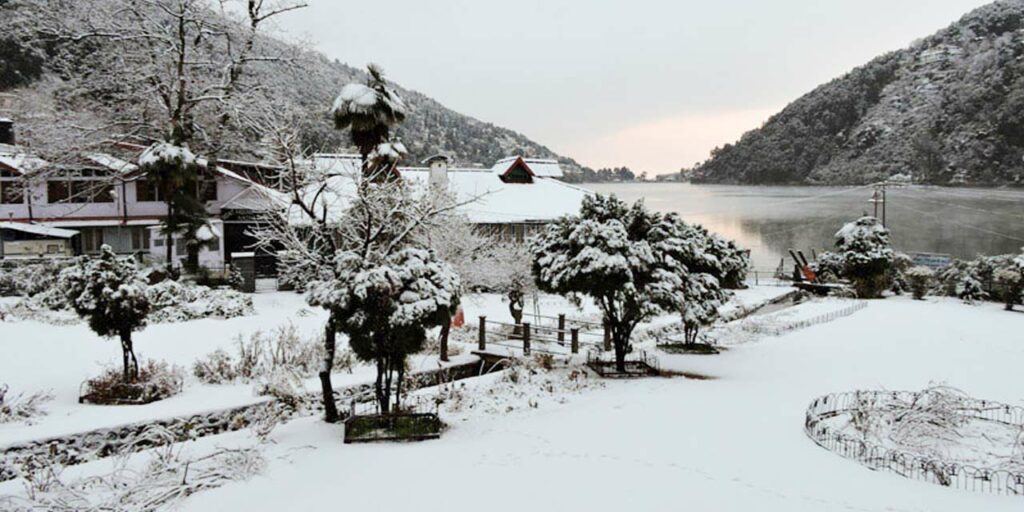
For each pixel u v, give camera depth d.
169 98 30.73
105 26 31.41
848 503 8.41
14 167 30.72
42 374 15.01
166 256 33.59
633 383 16.53
